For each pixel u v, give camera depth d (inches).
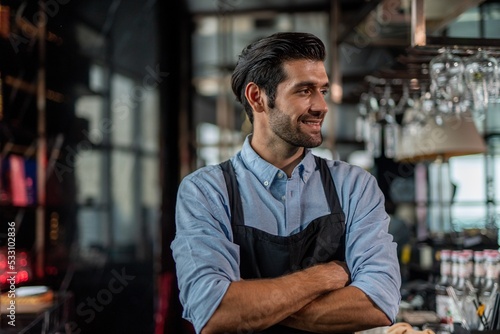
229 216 59.1
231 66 210.4
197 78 212.2
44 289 112.9
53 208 144.6
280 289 53.9
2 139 122.2
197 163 211.0
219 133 211.0
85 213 158.6
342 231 59.6
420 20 77.0
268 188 59.2
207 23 211.5
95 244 162.4
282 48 56.2
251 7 207.2
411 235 159.0
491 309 81.6
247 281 54.7
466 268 89.6
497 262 87.1
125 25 178.4
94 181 163.2
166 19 204.1
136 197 182.9
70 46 154.4
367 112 126.6
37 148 138.3
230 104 211.2
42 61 140.1
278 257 58.1
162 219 195.6
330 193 60.4
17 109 131.0
